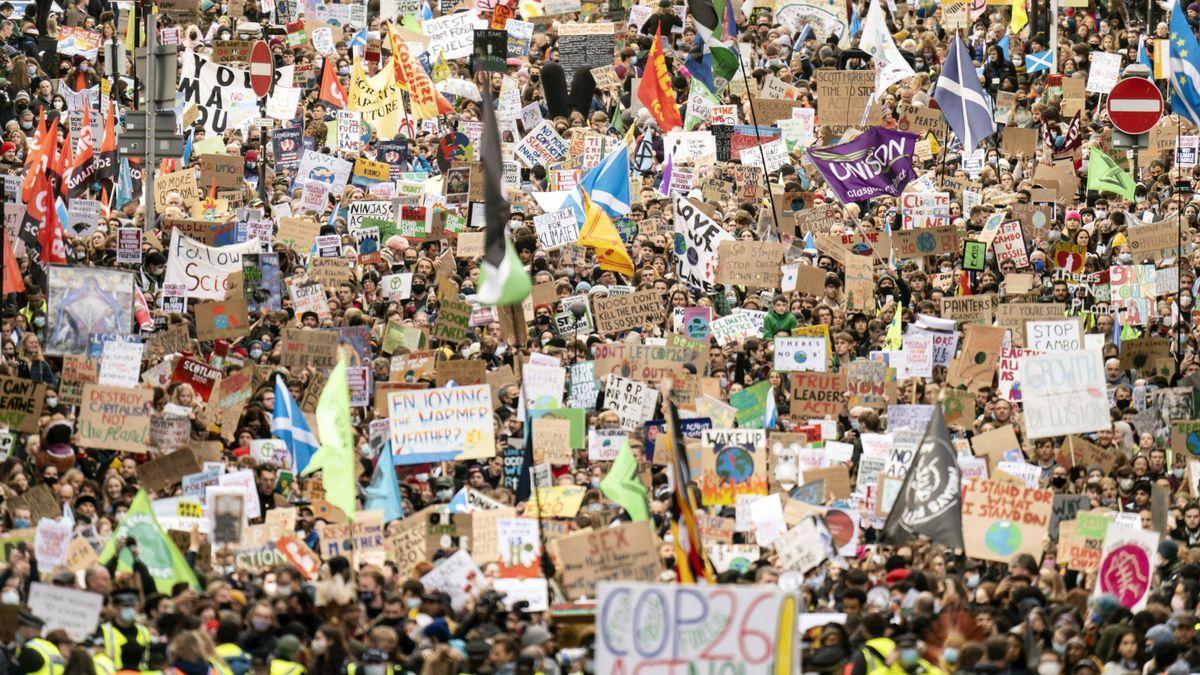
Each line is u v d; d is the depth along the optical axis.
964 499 62.06
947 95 106.38
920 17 135.12
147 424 66.50
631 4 134.88
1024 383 70.12
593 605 55.91
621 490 60.62
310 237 91.12
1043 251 94.12
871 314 86.19
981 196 99.75
